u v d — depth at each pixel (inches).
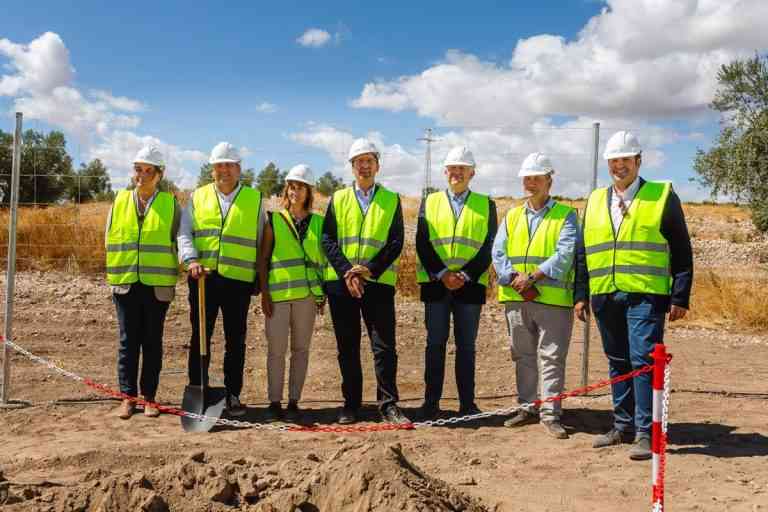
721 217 1582.2
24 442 221.9
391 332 246.7
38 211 552.4
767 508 171.3
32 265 530.9
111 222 251.1
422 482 158.7
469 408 253.3
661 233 212.2
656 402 152.9
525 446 223.6
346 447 169.9
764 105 959.6
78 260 531.8
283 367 255.6
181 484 160.7
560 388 239.8
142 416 253.3
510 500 176.4
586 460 209.3
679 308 210.1
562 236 238.4
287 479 165.8
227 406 253.0
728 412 269.0
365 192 248.1
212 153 250.8
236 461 181.0
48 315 414.3
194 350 250.8
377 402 263.9
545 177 240.8
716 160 984.9
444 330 253.0
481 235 247.4
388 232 243.8
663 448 152.2
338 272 242.2
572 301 239.6
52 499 158.7
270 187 519.8
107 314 424.8
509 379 325.7
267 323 253.6
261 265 253.3
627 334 222.8
